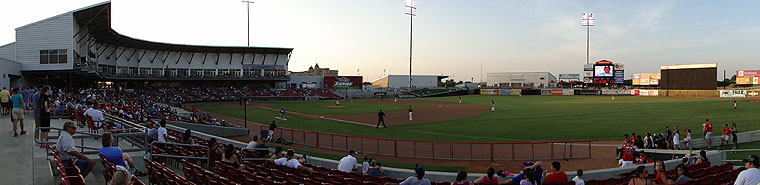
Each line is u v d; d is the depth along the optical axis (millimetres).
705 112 41688
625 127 31125
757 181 7512
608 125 32531
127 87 78188
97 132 14688
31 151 10281
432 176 13562
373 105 66562
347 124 36406
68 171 7895
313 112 50969
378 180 10938
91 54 59969
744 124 31328
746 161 7945
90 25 55438
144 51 80812
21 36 47062
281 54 99312
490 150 19000
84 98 39375
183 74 88062
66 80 59250
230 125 32156
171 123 25266
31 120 17141
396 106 63250
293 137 24797
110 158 8602
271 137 24078
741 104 51594
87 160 8719
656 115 39812
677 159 15914
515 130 30703
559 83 120625
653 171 14391
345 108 58750
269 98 85750
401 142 22516
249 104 69812
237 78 91750
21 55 47125
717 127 30016
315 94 98562
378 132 30312
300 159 13867
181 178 8164
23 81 47531
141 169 11633
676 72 81000
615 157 18797
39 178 8055
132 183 6605
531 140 25547
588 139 25594
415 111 52188
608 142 23969
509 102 70438
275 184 8742
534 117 40656
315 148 21734
